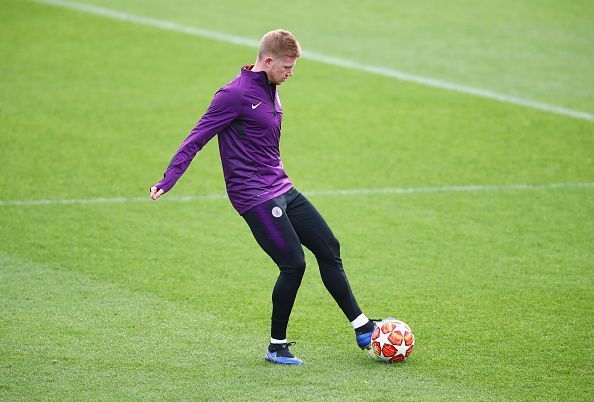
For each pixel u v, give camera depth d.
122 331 25.02
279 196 22.61
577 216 36.28
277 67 22.14
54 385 21.45
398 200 38.38
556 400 20.88
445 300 27.73
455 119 50.44
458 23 71.44
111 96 53.66
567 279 29.53
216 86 56.22
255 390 21.25
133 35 67.00
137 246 32.50
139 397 20.83
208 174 41.72
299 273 22.53
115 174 41.09
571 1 77.06
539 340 24.58
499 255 31.92
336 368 22.69
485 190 39.62
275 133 22.67
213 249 32.41
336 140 46.91
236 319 26.12
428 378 22.05
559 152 44.94
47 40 65.06
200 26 69.88
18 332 24.73
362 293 28.36
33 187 39.00
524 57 63.00
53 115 49.75
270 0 77.81
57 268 30.11
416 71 59.94
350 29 69.81
